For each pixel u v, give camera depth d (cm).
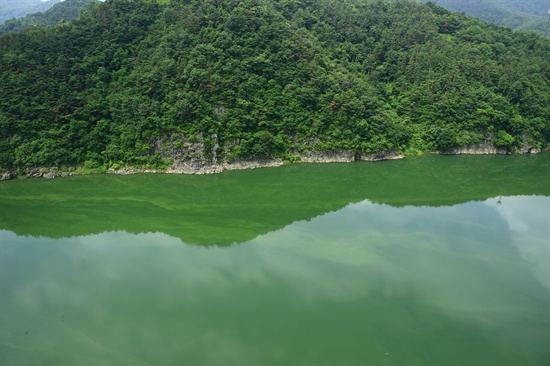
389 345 2727
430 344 2739
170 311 3081
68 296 3297
